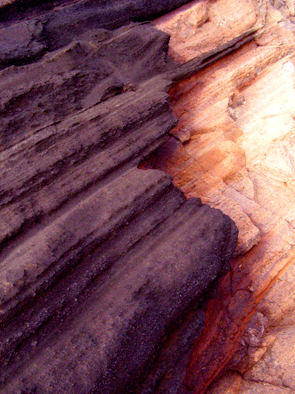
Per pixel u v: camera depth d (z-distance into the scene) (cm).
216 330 547
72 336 347
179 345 416
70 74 557
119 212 432
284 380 461
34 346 338
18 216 404
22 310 344
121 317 360
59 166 457
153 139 550
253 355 519
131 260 418
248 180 739
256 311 579
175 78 694
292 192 730
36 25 617
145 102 570
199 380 501
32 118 501
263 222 670
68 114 531
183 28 805
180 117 732
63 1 691
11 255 380
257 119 812
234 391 488
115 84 593
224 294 582
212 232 456
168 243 438
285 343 507
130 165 511
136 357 354
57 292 368
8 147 470
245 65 814
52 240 382
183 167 680
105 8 708
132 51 656
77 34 666
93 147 491
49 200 430
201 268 424
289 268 624
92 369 326
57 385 314
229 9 862
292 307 580
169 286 398
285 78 849
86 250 396
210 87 772
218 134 738
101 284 394
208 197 664
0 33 595
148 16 777
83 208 427
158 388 397
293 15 1020
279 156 746
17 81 523
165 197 480
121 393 344
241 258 623
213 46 826
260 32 871
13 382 315
